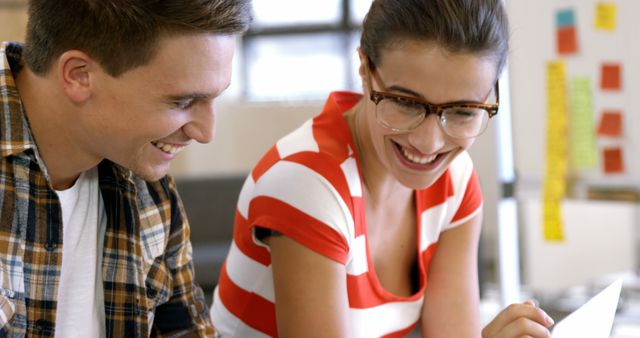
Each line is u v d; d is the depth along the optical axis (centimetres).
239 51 668
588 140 290
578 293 344
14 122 123
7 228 125
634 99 283
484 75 133
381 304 156
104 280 138
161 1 111
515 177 296
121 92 116
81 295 135
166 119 118
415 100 134
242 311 159
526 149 295
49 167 127
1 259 125
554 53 291
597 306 142
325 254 138
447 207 162
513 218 294
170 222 146
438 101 133
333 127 147
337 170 141
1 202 125
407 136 137
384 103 137
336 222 139
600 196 290
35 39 118
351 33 645
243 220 153
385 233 158
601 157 289
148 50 113
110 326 138
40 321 129
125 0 111
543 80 292
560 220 289
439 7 129
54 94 120
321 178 139
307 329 139
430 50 130
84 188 136
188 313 150
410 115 135
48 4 116
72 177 132
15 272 126
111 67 115
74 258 134
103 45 114
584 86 289
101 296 138
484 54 131
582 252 369
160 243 144
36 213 127
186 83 116
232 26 117
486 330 146
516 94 295
